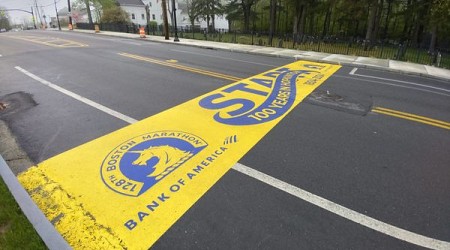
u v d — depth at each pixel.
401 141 5.31
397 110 7.06
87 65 11.99
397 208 3.50
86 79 9.53
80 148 4.82
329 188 3.85
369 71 12.59
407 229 3.18
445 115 6.83
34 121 6.01
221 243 2.97
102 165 4.30
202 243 2.97
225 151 4.74
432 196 3.74
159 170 4.16
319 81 9.95
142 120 5.99
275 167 4.31
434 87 9.96
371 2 25.75
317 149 4.91
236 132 5.47
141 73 10.55
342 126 5.92
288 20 42.53
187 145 4.91
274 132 5.52
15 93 7.98
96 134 5.34
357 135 5.51
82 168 4.24
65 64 12.18
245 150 4.79
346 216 3.36
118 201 3.54
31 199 3.42
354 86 9.39
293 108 6.91
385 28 34.50
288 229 3.15
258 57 15.84
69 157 4.55
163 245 2.94
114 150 4.74
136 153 4.63
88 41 22.41
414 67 13.39
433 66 13.91
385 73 12.33
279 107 6.96
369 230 3.16
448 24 20.44
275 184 3.91
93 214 3.34
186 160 4.43
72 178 4.00
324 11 33.88
